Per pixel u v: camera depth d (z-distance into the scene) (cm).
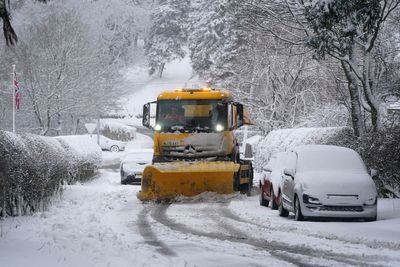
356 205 1838
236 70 5778
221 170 2472
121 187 3388
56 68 6106
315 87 5103
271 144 4144
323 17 1795
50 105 6081
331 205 1839
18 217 1833
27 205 1962
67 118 6450
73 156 3534
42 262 1077
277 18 2956
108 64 7031
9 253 1148
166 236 1565
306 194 1856
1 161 1681
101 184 3788
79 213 2025
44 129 6134
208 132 2639
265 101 5372
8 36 1204
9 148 1833
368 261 1202
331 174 1927
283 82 5269
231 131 2688
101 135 8069
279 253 1293
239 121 2708
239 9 3038
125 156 3931
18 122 6047
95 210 2147
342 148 2092
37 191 2009
